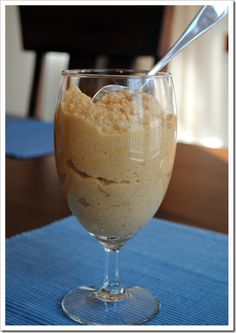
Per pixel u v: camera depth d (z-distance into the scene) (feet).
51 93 5.23
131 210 1.14
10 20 5.71
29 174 2.11
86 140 1.09
